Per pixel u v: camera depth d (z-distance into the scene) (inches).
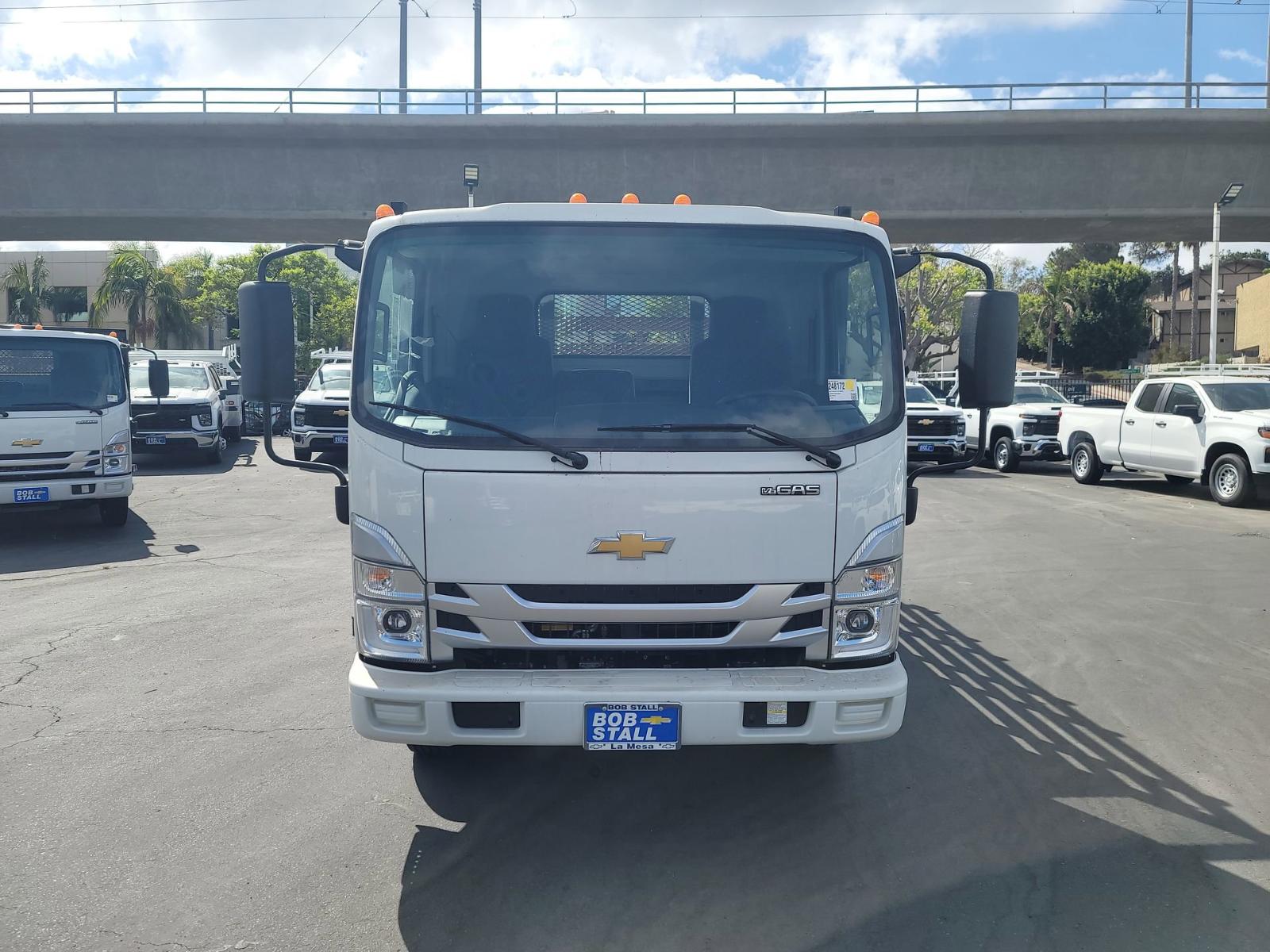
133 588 356.8
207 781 190.7
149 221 1135.0
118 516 489.1
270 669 260.2
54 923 142.3
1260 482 570.9
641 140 1087.0
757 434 155.3
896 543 160.9
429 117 1074.1
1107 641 287.3
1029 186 1072.8
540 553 152.6
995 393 174.4
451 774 195.6
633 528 152.7
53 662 266.7
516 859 161.9
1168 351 2393.0
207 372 857.5
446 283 164.4
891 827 173.3
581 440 154.3
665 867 159.3
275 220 1127.6
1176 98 1040.8
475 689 151.1
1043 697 239.8
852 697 152.9
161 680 251.1
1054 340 3107.8
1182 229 1154.7
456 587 154.2
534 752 206.4
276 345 171.0
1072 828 172.1
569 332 163.8
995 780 192.5
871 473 157.9
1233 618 313.0
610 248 165.3
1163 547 439.8
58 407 446.3
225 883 153.6
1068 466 864.9
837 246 168.1
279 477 717.9
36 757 201.9
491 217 166.2
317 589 353.4
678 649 155.2
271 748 207.2
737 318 165.3
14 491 438.3
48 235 1231.5
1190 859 161.2
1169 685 247.8
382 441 155.6
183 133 1087.0
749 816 178.1
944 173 1075.9
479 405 159.3
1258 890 151.5
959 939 138.3
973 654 275.0
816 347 164.7
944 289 1963.6
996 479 746.2
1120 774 194.7
